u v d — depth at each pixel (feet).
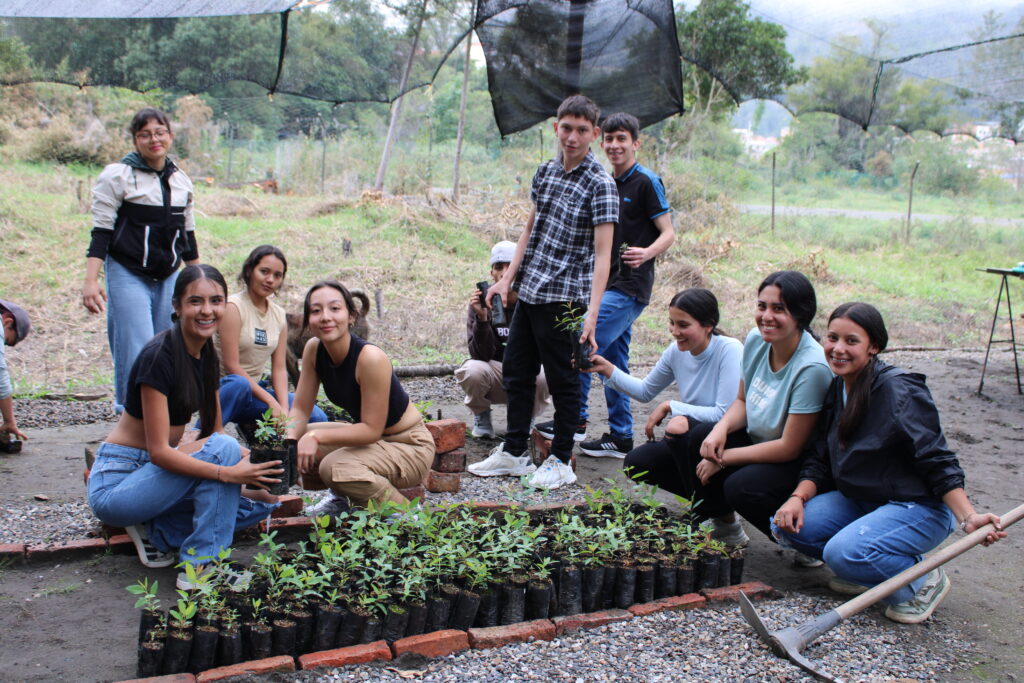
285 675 9.08
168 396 11.07
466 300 37.45
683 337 13.88
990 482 17.89
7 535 12.73
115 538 12.34
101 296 16.74
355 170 64.69
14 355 28.48
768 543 14.34
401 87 20.33
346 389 12.55
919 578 11.32
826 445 12.05
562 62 20.40
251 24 18.62
